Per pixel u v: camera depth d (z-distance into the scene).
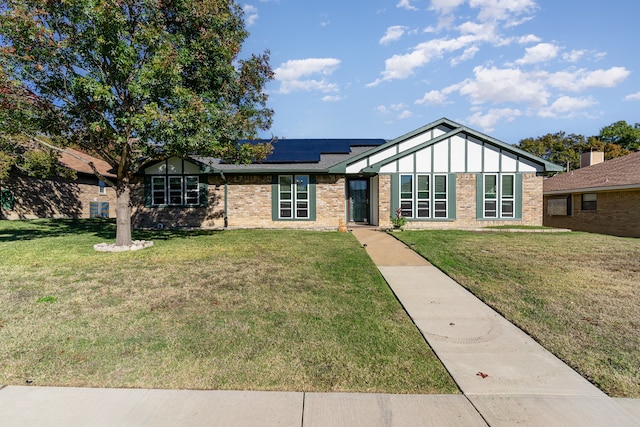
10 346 3.80
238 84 10.91
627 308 5.02
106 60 9.02
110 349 3.76
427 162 14.98
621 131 39.66
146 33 8.55
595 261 8.14
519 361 3.58
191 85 10.42
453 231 13.74
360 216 17.03
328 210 15.75
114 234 12.89
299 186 15.76
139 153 10.47
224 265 7.65
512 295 5.68
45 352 3.69
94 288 5.89
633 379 3.22
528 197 15.16
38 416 2.69
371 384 3.15
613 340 4.02
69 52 8.58
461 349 3.85
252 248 9.84
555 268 7.46
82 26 8.40
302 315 4.76
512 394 3.01
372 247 10.32
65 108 9.49
